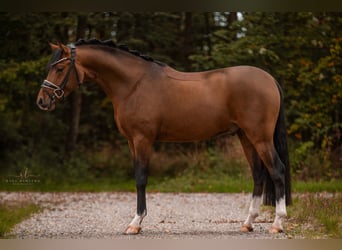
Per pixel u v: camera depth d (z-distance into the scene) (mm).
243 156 14727
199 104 6742
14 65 14734
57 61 6754
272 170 6648
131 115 6777
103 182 15266
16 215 8453
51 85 6730
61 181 15016
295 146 15055
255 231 7012
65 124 17781
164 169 15867
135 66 6918
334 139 15648
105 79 6926
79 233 7012
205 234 6789
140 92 6797
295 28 14938
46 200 11711
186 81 6863
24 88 15133
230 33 16141
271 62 15234
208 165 15062
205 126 6789
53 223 8070
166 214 9336
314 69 14805
